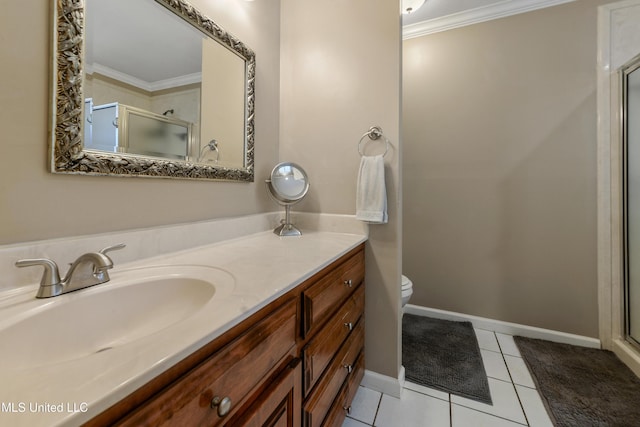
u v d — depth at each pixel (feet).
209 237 3.53
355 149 4.61
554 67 5.82
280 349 2.15
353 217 4.62
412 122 7.12
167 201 3.06
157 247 2.89
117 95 2.56
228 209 3.94
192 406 1.37
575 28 5.65
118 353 1.24
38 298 1.87
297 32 5.01
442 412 4.04
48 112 2.09
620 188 5.34
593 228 5.61
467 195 6.65
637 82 5.04
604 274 5.52
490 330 6.42
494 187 6.40
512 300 6.29
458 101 6.66
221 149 3.81
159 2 2.91
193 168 3.30
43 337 1.75
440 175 6.89
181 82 3.21
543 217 6.00
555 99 5.83
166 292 2.39
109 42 2.48
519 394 4.37
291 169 4.54
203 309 1.72
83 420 0.93
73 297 1.94
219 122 3.76
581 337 5.72
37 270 2.06
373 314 4.55
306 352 2.53
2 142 1.89
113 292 2.16
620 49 5.32
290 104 5.08
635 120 5.09
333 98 4.75
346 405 3.54
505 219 6.32
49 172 2.12
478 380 4.70
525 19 6.02
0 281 1.86
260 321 1.92
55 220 2.16
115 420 1.05
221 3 3.76
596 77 5.51
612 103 5.38
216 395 1.52
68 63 2.16
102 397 0.99
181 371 1.34
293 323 2.35
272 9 4.89
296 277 2.35
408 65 7.13
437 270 6.96
